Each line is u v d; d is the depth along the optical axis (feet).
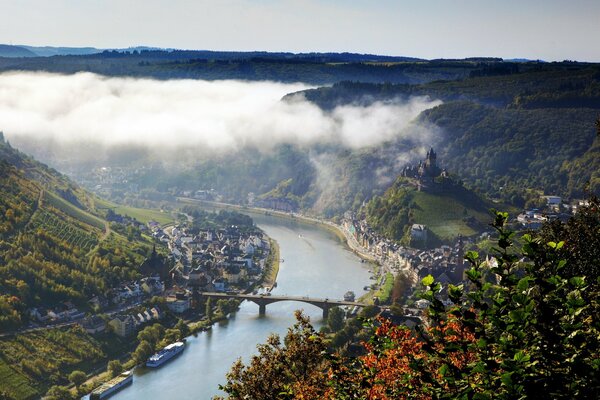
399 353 174.70
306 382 262.47
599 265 269.03
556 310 141.28
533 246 142.72
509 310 138.10
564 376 128.88
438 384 148.87
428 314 144.25
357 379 193.57
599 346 135.95
